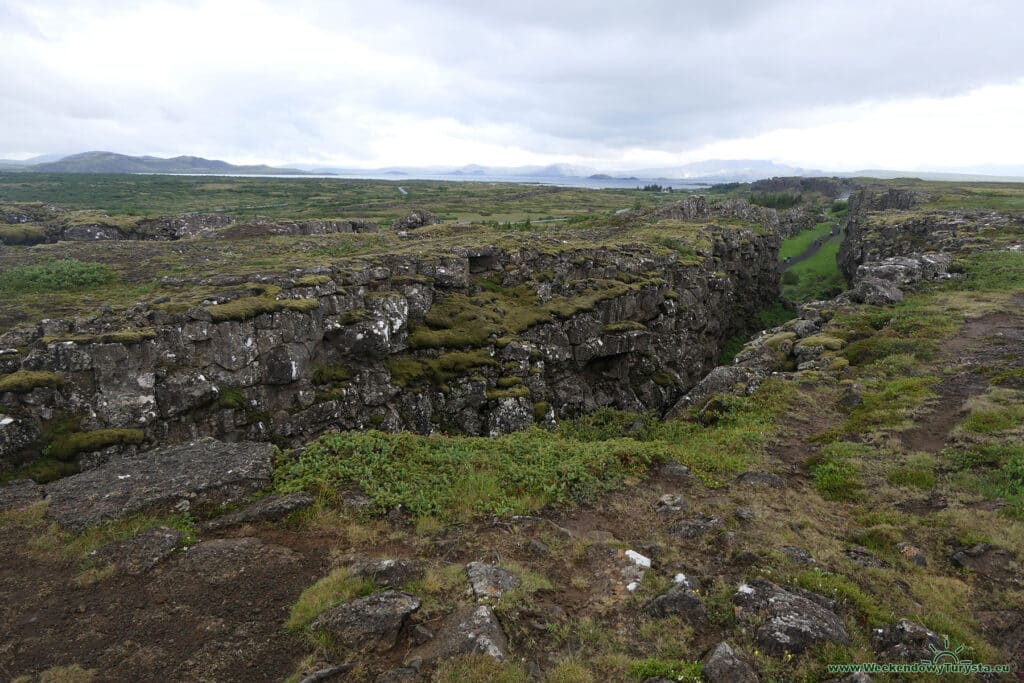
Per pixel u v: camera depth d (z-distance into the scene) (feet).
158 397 55.98
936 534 36.99
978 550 34.19
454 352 83.41
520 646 25.73
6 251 96.12
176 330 58.75
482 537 35.37
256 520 35.35
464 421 80.43
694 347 141.38
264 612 27.50
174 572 30.14
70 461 49.80
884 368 74.38
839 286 211.61
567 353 99.60
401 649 25.29
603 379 110.52
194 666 23.93
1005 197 246.88
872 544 36.50
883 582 31.53
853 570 32.63
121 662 24.17
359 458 43.62
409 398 76.43
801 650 25.35
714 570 32.71
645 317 121.08
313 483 39.24
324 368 70.18
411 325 83.97
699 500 42.75
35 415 50.19
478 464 45.83
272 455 43.39
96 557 30.99
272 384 64.49
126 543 31.91
